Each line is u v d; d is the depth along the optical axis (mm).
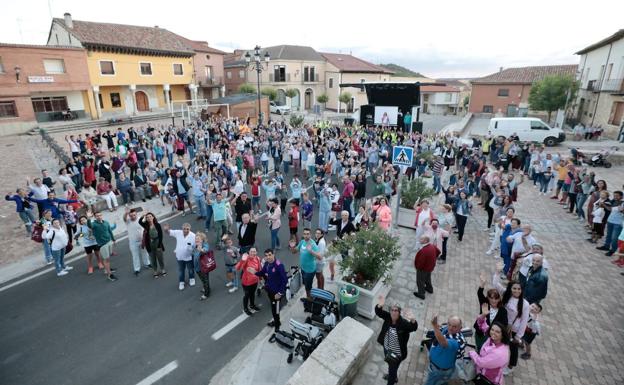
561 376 5738
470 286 8297
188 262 8477
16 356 6457
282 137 21734
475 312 7328
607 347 6355
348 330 6020
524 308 5543
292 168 20047
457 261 9500
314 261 7633
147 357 6426
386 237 7574
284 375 5938
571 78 30906
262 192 15688
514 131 25000
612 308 7430
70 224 10531
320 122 29984
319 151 16875
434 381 4988
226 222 10633
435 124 40500
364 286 7312
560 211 13242
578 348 6340
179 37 40625
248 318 7477
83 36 30656
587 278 8570
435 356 4934
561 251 9992
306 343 6129
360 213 9680
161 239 8945
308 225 11469
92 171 14430
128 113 34812
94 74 31062
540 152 17375
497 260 9547
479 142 21625
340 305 6957
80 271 9406
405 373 5844
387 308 7406
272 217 10055
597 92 28609
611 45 27625
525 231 7844
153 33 37156
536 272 6430
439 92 58469
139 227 8984
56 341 6824
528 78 42500
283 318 7430
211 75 43656
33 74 26703
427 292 8016
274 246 10375
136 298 8188
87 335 6980
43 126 26875
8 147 22250
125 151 18000
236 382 5836
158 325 7266
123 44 32812
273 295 6773
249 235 8758
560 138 24438
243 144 20078
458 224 10625
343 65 51719
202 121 31125
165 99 39344
